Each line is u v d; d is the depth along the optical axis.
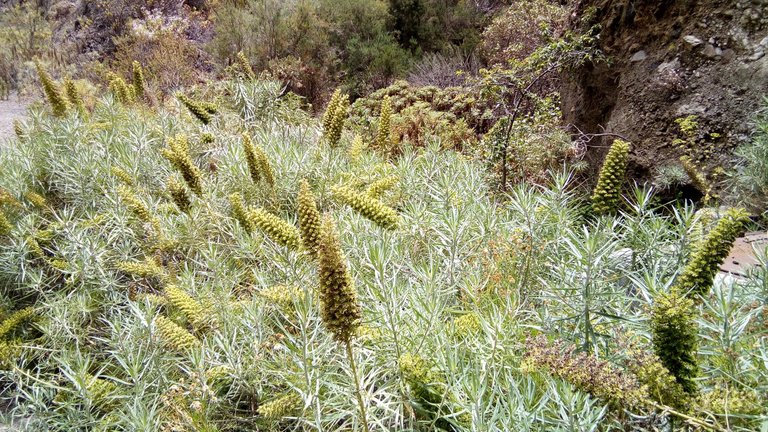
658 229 2.39
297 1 10.33
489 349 2.02
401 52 10.60
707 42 4.73
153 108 6.08
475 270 2.64
